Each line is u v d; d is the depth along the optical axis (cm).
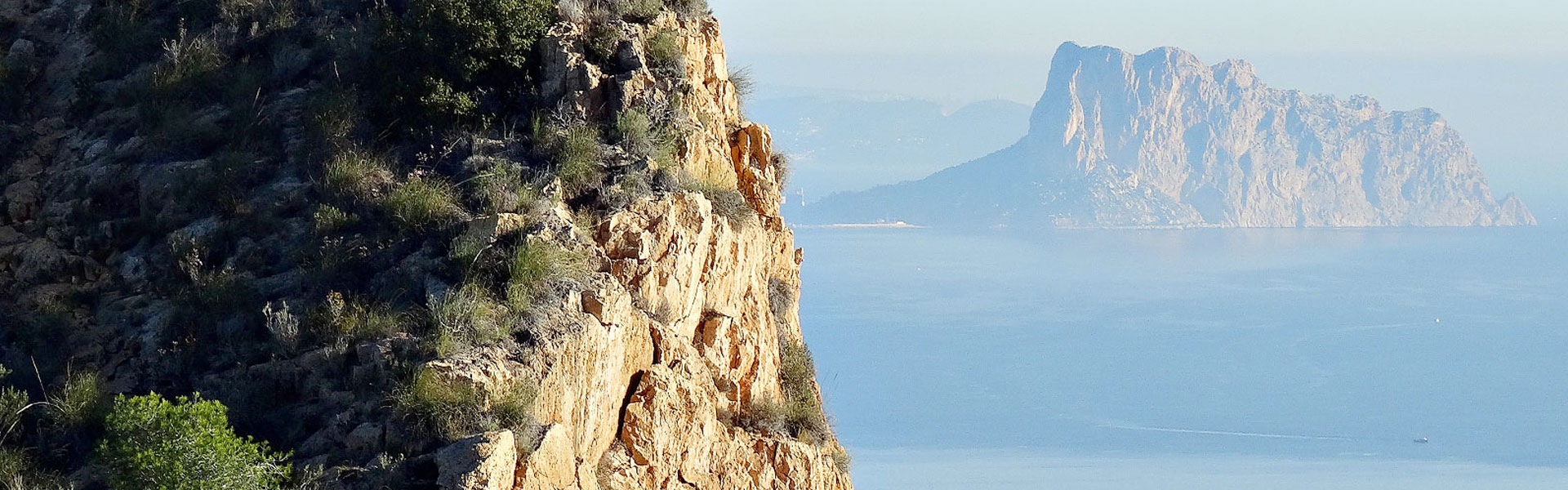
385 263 3494
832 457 4394
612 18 4178
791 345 4528
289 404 3139
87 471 3033
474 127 3928
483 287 3294
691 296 3697
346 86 4209
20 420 3152
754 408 4019
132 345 3478
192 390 3272
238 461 2792
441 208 3578
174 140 4125
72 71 4606
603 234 3522
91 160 4159
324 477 2867
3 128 4256
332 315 3294
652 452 3350
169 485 2717
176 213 3900
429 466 2867
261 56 4541
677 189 3734
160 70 4447
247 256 3644
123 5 4778
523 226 3462
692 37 4309
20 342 3516
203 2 4734
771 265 4466
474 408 2958
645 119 3872
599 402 3250
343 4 4706
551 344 3150
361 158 3841
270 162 4006
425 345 3122
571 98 3934
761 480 3884
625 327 3366
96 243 3828
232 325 3403
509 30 4009
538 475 2919
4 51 4678
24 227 3959
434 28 4022
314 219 3666
